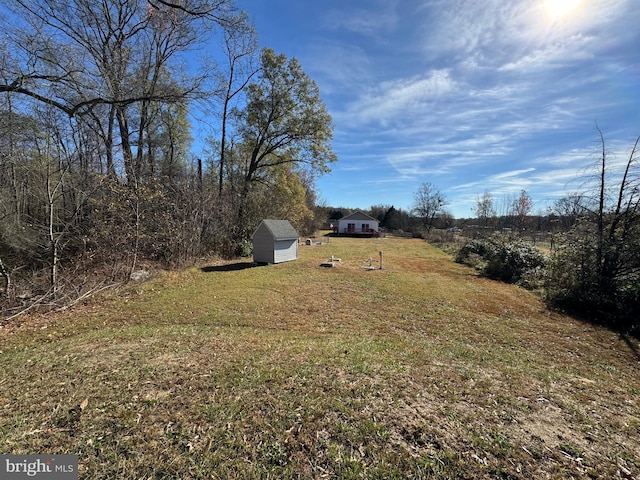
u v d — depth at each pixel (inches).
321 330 218.5
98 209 354.6
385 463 76.8
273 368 131.3
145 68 472.7
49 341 186.7
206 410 97.9
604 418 104.0
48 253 295.3
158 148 631.2
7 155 281.7
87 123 349.1
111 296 295.6
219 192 593.9
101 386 113.3
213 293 316.2
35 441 82.8
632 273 283.7
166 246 436.8
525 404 109.9
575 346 211.2
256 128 679.1
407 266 537.6
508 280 433.4
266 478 72.1
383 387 116.6
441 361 155.9
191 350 155.3
